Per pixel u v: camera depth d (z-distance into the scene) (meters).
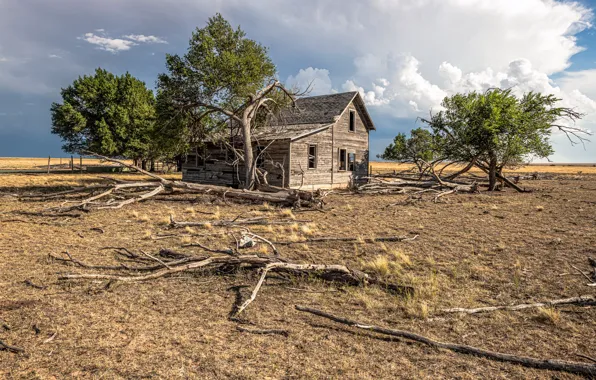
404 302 6.22
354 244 10.33
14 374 3.96
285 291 6.82
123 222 13.52
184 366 4.18
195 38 23.45
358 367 4.21
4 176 35.34
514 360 4.34
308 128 25.52
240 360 4.34
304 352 4.57
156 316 5.61
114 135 45.62
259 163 25.66
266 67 24.12
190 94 22.89
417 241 10.72
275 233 11.72
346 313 5.83
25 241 10.38
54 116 45.88
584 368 4.07
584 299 6.17
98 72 48.00
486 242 10.52
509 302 6.27
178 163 47.84
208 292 6.71
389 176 30.20
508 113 24.45
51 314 5.60
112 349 4.55
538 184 34.78
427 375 4.06
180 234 11.39
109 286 6.83
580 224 13.09
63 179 32.94
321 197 18.00
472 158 26.38
